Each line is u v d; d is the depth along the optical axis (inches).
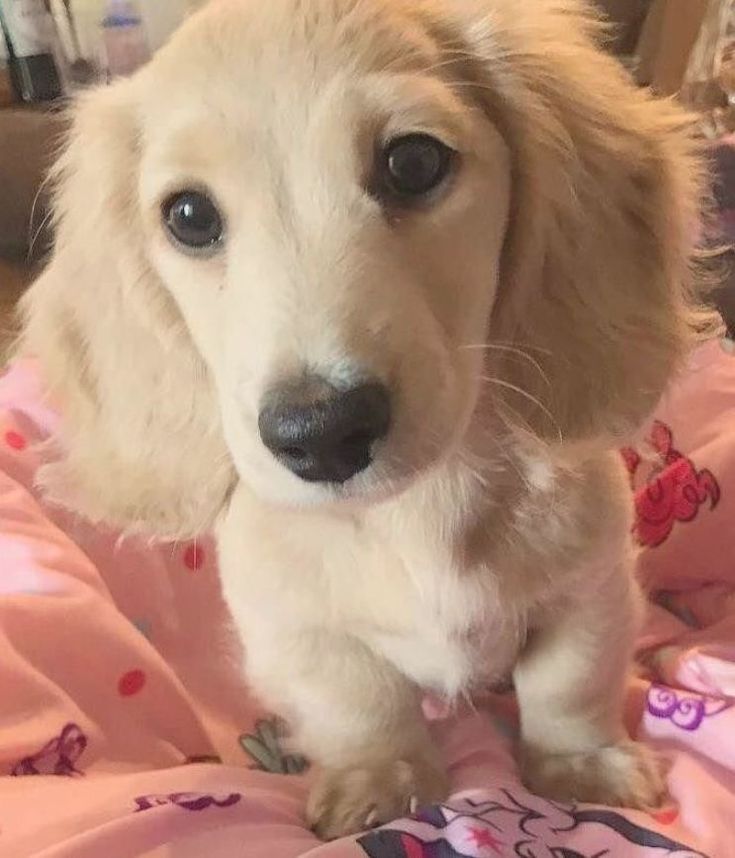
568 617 9.7
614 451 10.0
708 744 10.2
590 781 10.0
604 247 9.0
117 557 12.9
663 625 12.2
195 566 13.2
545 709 10.2
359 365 6.7
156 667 11.4
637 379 9.4
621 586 9.9
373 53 7.6
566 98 8.8
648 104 9.6
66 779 9.6
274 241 7.1
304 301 6.8
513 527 9.2
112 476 10.7
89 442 10.8
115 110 8.9
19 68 26.3
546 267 8.8
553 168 8.6
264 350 6.8
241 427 7.2
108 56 26.2
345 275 6.9
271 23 7.6
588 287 9.0
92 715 10.9
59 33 26.5
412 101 7.4
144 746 11.1
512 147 8.5
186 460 10.1
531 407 9.1
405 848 8.5
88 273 9.9
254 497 9.2
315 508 7.4
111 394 10.3
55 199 10.5
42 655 10.8
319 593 9.5
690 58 20.6
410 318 7.0
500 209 8.2
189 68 7.7
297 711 10.4
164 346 9.6
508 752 10.6
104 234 9.4
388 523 9.1
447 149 7.6
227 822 9.1
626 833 9.0
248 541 9.7
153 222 8.2
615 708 10.3
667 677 11.3
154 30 25.9
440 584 9.3
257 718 12.1
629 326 9.3
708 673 10.8
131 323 9.7
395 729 10.1
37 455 13.2
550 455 9.1
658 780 9.9
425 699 11.2
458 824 8.7
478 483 9.0
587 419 9.3
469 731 10.6
